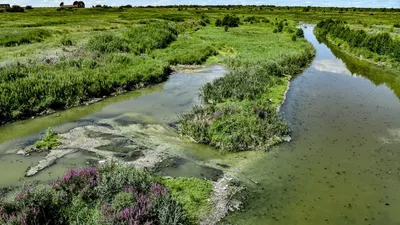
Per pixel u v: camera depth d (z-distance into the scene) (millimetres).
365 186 13633
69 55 32344
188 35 57281
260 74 28469
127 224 9734
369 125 20016
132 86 27641
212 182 13492
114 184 11633
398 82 30500
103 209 10422
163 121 20016
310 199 12641
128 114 21312
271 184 13539
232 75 27625
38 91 22531
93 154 15594
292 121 20344
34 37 43406
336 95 26000
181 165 14812
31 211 10070
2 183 13148
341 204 12406
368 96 25906
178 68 34781
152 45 42656
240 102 21672
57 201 10930
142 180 12133
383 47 40844
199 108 20297
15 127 19406
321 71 34500
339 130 19188
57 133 18203
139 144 16750
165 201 11070
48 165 14586
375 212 12016
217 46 46344
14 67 26031
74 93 23984
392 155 16328
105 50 36438
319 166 15102
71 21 66125
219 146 16609
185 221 10914
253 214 11625
